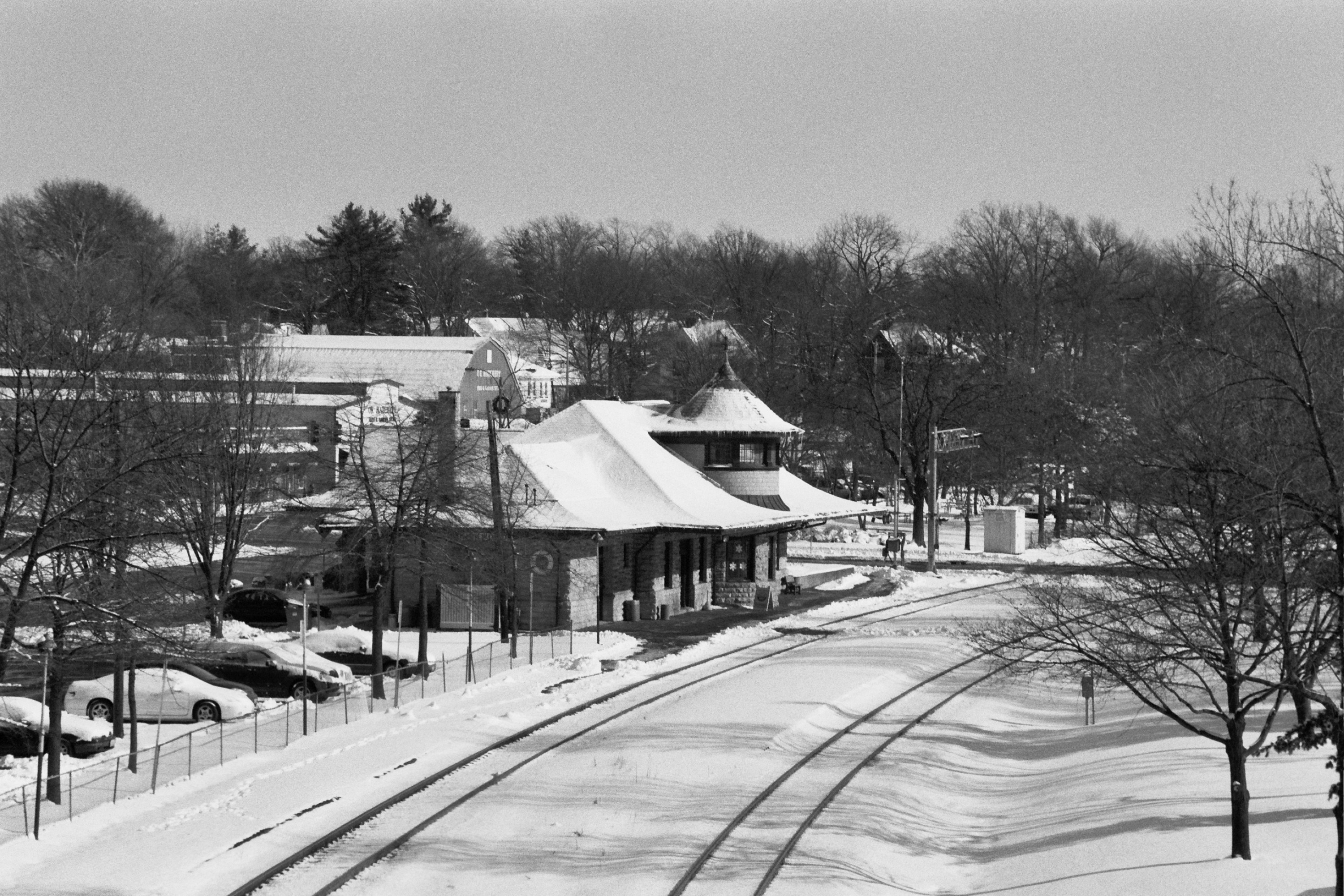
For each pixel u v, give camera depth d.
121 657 39.00
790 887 30.22
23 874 30.59
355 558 68.25
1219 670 31.23
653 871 31.19
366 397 90.00
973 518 148.75
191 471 56.66
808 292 174.38
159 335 81.44
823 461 144.50
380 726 47.81
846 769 42.66
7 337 44.81
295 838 33.78
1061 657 54.84
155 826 34.44
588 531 70.94
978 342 151.75
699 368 146.00
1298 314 31.44
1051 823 37.25
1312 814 34.53
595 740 45.84
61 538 39.44
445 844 33.62
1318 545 32.09
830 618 80.75
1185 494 32.38
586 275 178.38
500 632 69.06
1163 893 28.72
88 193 168.50
